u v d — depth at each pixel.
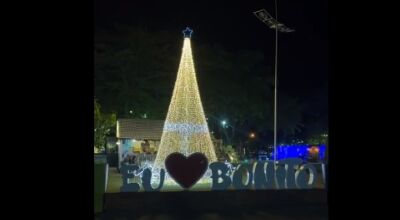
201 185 20.39
